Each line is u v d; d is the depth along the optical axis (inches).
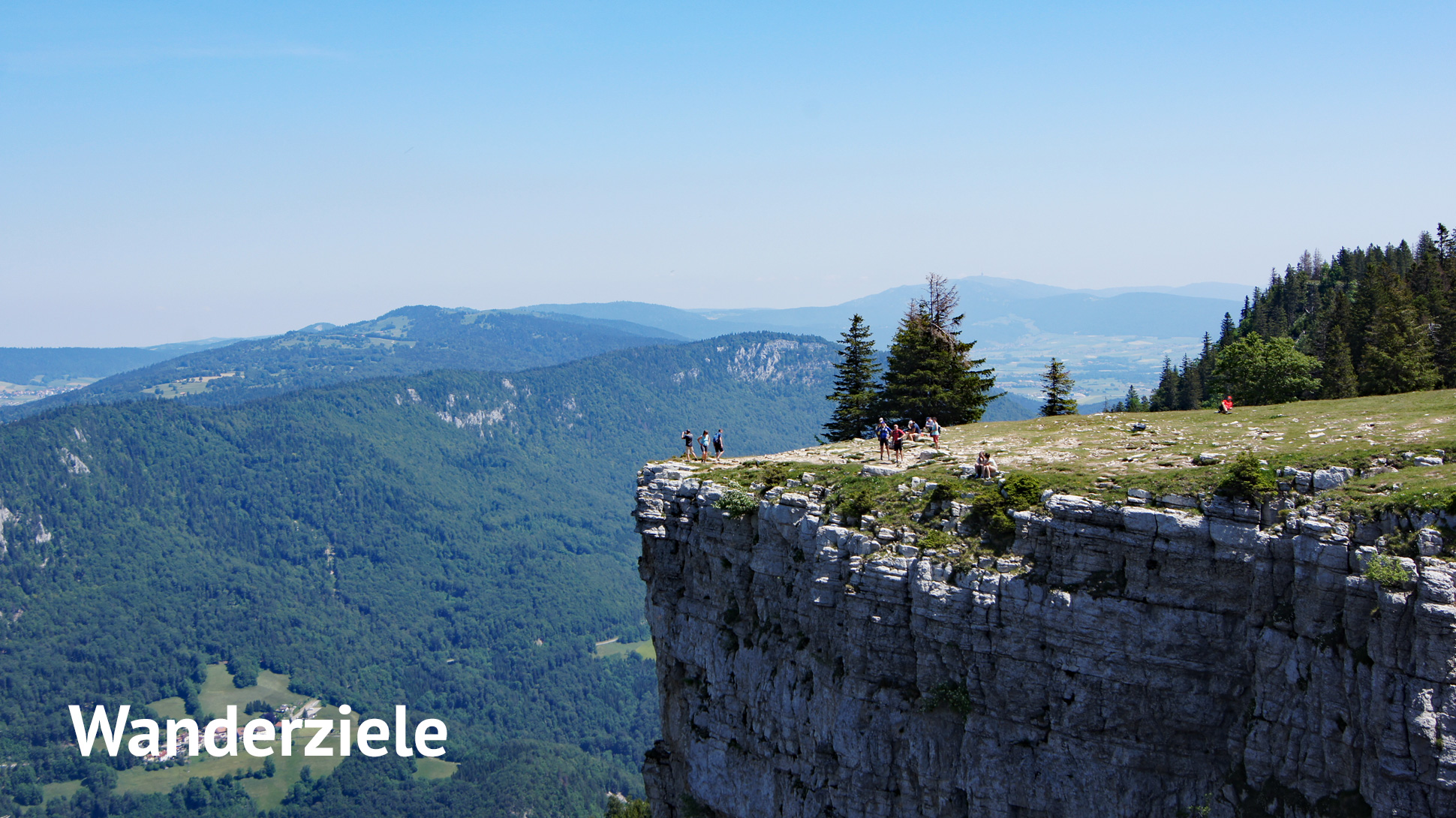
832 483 2160.4
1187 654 1620.3
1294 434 2032.5
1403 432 1861.5
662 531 2425.0
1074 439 2439.7
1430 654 1355.8
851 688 1961.1
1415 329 4379.9
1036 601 1726.1
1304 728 1502.2
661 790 2477.9
